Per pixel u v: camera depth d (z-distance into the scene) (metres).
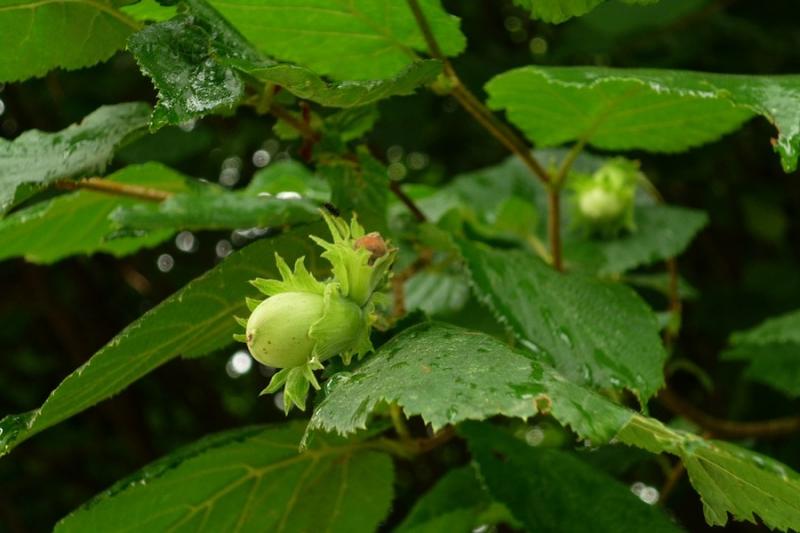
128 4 0.35
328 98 0.33
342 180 0.37
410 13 0.37
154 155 0.55
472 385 0.30
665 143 0.41
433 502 0.43
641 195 0.51
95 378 0.33
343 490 0.39
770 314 0.65
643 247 0.48
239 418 0.81
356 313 0.32
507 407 0.30
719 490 0.32
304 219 0.40
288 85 0.32
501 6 0.71
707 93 0.34
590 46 0.64
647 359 0.36
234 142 0.67
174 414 0.80
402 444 0.39
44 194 0.51
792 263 0.68
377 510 0.40
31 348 0.81
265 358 0.32
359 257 0.33
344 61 0.39
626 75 0.36
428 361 0.31
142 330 0.33
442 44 0.38
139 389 0.78
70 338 0.74
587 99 0.39
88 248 0.44
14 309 0.77
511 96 0.40
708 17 0.66
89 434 0.80
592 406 0.30
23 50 0.35
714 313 0.65
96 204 0.42
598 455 0.46
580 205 0.49
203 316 0.34
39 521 0.79
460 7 0.70
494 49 0.68
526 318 0.36
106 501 0.36
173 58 0.32
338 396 0.31
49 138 0.36
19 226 0.41
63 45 0.35
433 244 0.40
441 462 0.70
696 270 0.73
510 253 0.38
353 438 0.38
